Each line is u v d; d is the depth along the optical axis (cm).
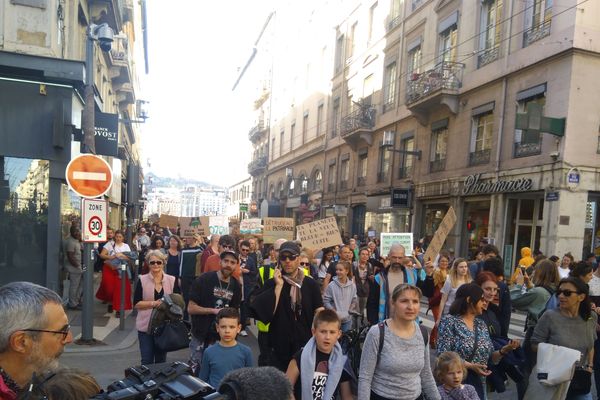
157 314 470
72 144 990
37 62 899
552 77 1340
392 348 327
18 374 174
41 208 941
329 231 917
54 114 930
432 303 744
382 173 2419
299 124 3953
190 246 1138
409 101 1966
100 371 600
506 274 1495
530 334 490
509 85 1513
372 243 1339
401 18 2283
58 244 949
